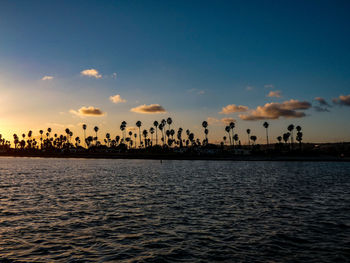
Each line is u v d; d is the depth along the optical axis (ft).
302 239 48.78
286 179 167.22
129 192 109.70
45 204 82.53
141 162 437.99
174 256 40.73
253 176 188.03
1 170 252.62
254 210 74.38
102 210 73.77
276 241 47.67
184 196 99.71
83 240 48.16
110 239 48.83
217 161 459.73
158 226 57.52
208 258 39.93
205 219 63.82
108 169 265.54
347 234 51.83
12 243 46.47
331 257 40.24
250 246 45.16
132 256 40.70
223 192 110.52
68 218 64.49
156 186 130.93
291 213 70.59
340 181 155.12
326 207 79.00
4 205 80.84
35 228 55.67
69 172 226.17
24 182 148.56
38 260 39.09
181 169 264.93
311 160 426.92
